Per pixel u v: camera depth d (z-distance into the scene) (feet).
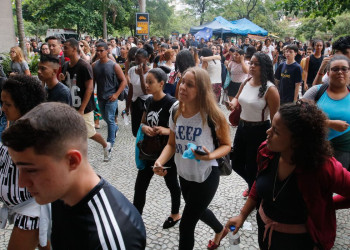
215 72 21.58
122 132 19.92
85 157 3.25
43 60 10.26
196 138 6.93
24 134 2.76
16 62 20.02
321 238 5.02
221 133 6.89
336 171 4.74
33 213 5.47
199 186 7.10
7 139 2.78
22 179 2.99
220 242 8.96
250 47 22.56
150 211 10.65
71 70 13.62
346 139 8.15
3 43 34.94
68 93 10.81
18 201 5.35
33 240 5.68
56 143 2.86
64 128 2.92
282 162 5.13
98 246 3.11
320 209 4.89
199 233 9.44
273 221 5.40
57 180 2.98
